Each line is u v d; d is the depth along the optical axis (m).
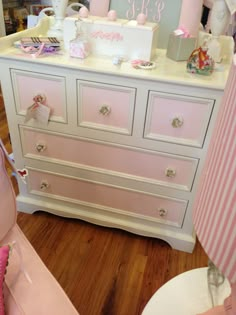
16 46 1.25
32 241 1.50
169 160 1.24
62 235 1.54
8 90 1.26
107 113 1.18
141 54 1.22
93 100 1.18
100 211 1.52
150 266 1.40
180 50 1.21
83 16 1.26
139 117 1.16
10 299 0.68
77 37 1.22
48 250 1.45
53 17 1.50
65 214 1.58
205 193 0.51
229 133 0.42
